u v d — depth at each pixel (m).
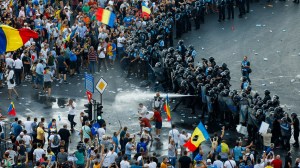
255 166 92.56
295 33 148.38
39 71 124.62
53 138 99.38
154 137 108.88
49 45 139.00
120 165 92.19
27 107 118.75
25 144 97.75
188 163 92.75
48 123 112.94
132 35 135.88
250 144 98.31
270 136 102.62
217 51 141.50
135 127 112.00
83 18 139.00
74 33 132.88
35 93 124.12
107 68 134.75
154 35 137.25
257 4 162.25
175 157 98.25
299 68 133.88
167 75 124.44
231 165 91.69
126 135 99.94
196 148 95.88
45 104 120.19
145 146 97.69
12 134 101.50
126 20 142.62
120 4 148.62
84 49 133.38
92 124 102.50
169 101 120.38
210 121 112.88
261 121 105.12
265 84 127.94
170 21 140.12
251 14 157.12
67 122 113.50
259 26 151.88
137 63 130.25
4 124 106.12
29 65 128.50
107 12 133.12
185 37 147.62
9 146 98.88
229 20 154.75
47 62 127.94
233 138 108.06
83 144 95.88
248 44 144.38
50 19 142.88
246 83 120.75
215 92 112.12
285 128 104.12
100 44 133.38
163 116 116.00
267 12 158.00
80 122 113.50
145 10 141.62
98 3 149.88
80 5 151.12
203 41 145.88
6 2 144.25
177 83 120.62
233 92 110.44
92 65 132.25
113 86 127.44
